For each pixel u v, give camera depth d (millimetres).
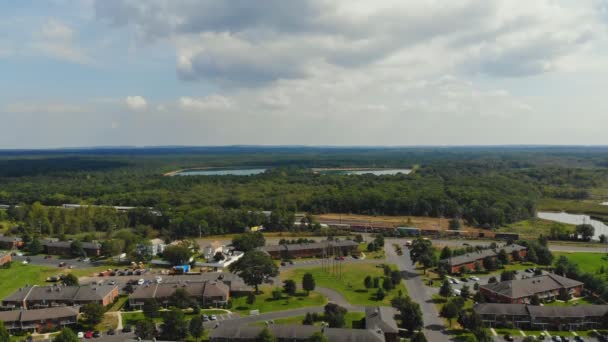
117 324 143750
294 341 123625
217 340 125375
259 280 168625
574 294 168750
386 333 127312
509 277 180375
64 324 141875
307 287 170625
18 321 138000
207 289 161875
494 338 132250
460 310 139625
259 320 146125
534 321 138500
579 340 129250
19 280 196625
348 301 164875
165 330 129625
